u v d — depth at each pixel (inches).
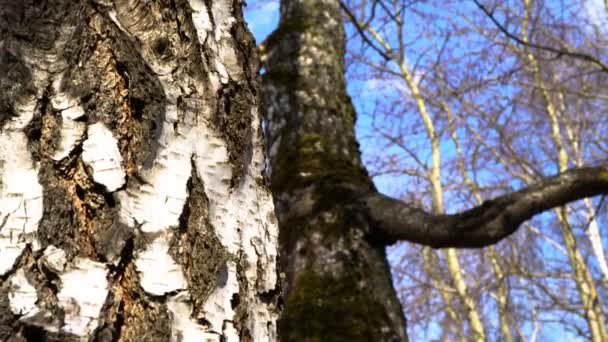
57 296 37.9
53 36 41.9
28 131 40.3
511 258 475.8
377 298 136.5
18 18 41.8
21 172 39.6
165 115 43.9
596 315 449.7
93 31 42.9
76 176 40.6
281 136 160.7
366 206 144.3
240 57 50.9
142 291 40.0
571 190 142.9
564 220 470.0
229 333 43.3
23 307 36.9
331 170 152.5
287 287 139.7
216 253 44.0
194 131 45.3
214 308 42.7
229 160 47.3
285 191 150.4
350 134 162.6
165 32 45.4
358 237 141.6
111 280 39.3
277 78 167.2
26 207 38.9
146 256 40.6
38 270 38.1
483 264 516.1
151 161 42.5
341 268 137.7
